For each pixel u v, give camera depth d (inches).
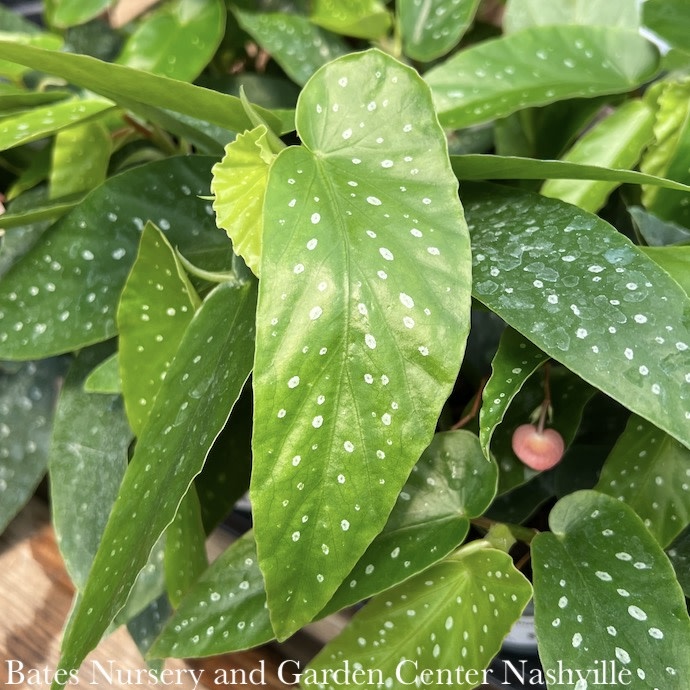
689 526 10.1
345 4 13.4
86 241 10.4
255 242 7.9
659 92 11.2
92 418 11.1
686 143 10.5
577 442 11.8
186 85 8.2
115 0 14.4
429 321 6.9
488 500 9.3
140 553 7.7
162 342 9.5
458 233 7.1
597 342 7.2
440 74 11.0
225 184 7.8
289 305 6.7
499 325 12.3
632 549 8.5
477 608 8.8
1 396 12.6
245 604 9.4
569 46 11.4
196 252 10.6
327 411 6.9
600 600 8.2
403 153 7.6
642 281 7.6
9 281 10.1
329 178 7.4
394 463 7.0
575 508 9.1
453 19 13.4
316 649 12.6
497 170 8.6
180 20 13.4
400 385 6.9
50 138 12.8
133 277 9.0
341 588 8.6
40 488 15.8
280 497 7.0
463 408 12.5
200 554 10.2
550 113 12.5
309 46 13.5
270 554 7.2
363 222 7.1
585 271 7.8
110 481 10.7
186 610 9.5
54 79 13.3
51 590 13.7
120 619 10.4
